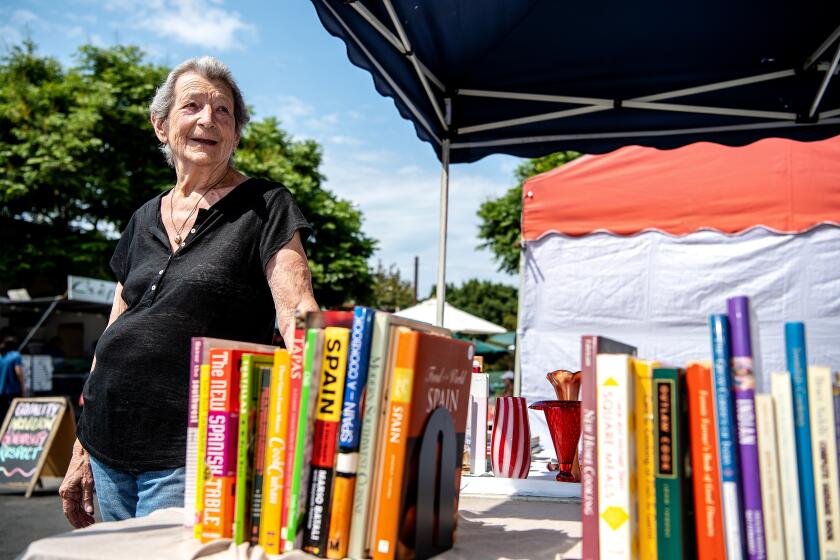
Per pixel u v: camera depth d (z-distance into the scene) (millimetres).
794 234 5355
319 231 24953
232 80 1776
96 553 1028
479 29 2920
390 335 1083
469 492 1805
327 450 1063
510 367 26594
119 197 20094
